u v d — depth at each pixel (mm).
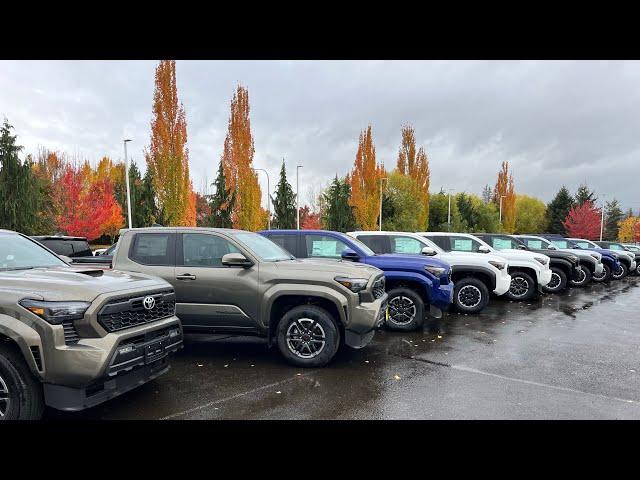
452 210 60906
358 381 4969
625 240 64062
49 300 3410
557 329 8094
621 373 5375
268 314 5559
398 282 7949
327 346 5418
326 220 44438
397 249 9664
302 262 5895
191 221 40562
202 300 5742
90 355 3391
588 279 15969
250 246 5910
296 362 5496
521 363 5777
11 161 30672
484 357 6059
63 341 3383
